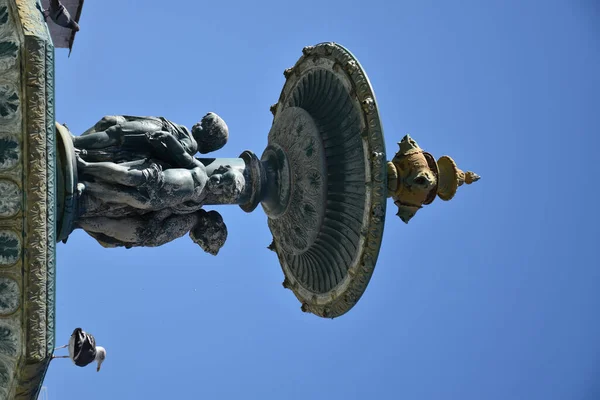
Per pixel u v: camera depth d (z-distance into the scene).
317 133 11.64
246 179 12.07
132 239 11.15
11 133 9.23
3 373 9.77
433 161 11.88
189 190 10.96
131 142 10.96
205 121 11.95
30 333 9.30
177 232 11.51
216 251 11.99
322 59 11.98
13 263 9.27
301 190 11.86
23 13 9.37
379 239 10.87
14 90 9.22
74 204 10.38
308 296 12.61
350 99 11.24
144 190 10.65
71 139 10.51
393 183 11.51
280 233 12.81
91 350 10.37
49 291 9.39
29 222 9.20
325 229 11.74
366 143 10.86
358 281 11.31
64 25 10.40
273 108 13.66
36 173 9.20
